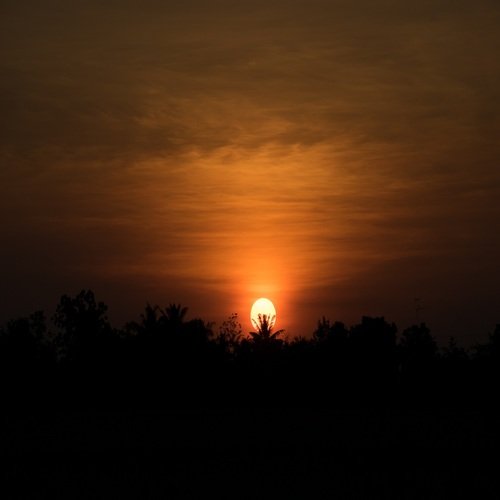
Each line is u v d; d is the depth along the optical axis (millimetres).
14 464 47781
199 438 61031
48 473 43969
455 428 66875
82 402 117125
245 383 120375
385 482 40188
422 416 82625
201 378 117750
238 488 38938
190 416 87375
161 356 117125
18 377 121188
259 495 37188
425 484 39625
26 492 38438
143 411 103375
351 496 36812
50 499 36688
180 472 43969
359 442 56875
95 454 51812
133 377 117125
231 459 49062
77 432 66938
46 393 118812
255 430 67500
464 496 36719
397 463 46594
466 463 46531
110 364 119438
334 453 51031
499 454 49875
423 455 49594
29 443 58438
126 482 40906
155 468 45625
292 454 50969
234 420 79625
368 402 120688
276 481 40719
